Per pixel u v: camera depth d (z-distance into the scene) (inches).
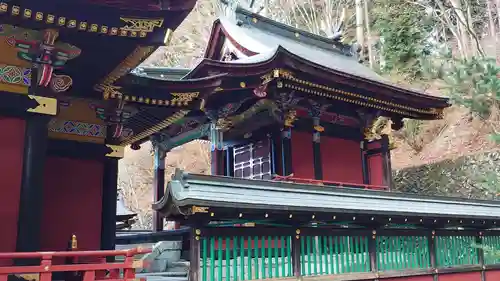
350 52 1015.0
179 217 392.5
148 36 352.5
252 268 456.8
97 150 457.7
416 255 587.2
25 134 351.9
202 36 1883.6
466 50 1408.7
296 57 634.8
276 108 714.2
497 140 838.5
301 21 1776.6
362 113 817.5
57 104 361.7
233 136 837.8
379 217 523.8
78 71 409.4
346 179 807.1
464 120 1143.0
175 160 1798.7
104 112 460.8
